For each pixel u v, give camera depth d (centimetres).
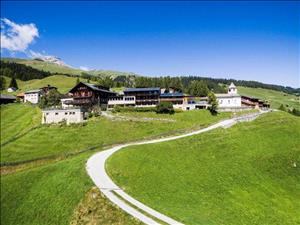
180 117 11681
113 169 5803
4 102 17600
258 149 8012
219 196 5344
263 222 4700
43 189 5612
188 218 4009
